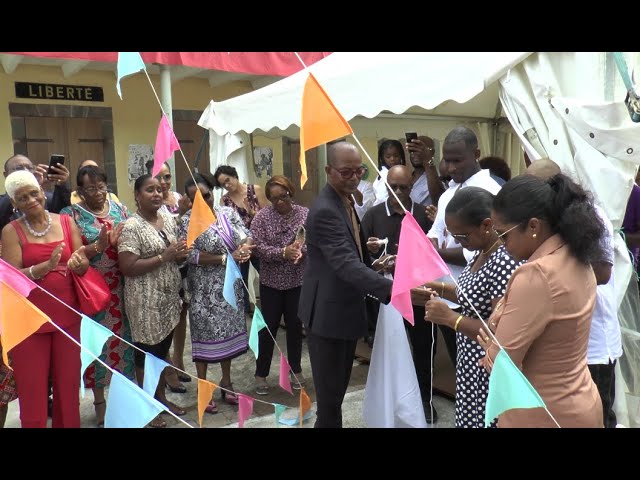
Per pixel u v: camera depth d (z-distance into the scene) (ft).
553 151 8.79
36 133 22.67
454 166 9.73
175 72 23.77
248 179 19.08
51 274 8.94
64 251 9.19
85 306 9.25
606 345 7.67
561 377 4.97
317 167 24.45
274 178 12.57
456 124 18.75
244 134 17.83
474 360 6.58
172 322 10.98
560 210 4.98
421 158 12.80
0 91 21.66
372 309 15.03
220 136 17.94
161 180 14.69
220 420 11.20
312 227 8.20
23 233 8.96
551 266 4.81
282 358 9.21
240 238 11.81
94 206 10.91
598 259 5.07
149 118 25.20
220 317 11.50
